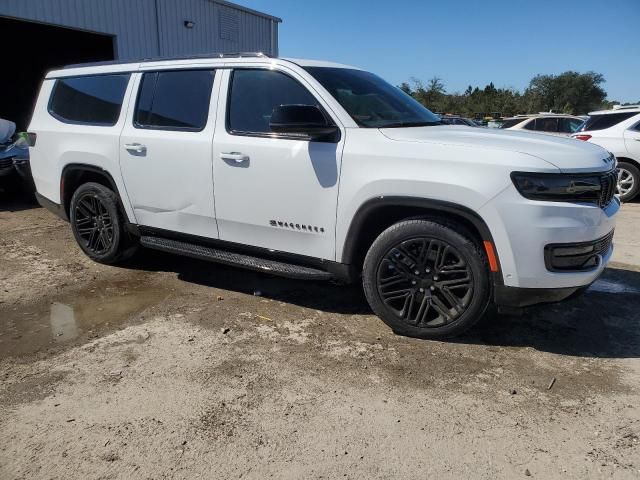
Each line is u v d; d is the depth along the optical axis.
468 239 3.37
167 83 4.59
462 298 3.50
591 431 2.71
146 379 3.20
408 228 3.51
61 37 17.14
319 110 3.72
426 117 4.30
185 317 4.12
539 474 2.40
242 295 4.59
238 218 4.16
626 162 9.44
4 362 3.41
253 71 4.14
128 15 14.68
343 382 3.16
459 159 3.28
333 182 3.65
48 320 4.06
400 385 3.13
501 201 3.18
